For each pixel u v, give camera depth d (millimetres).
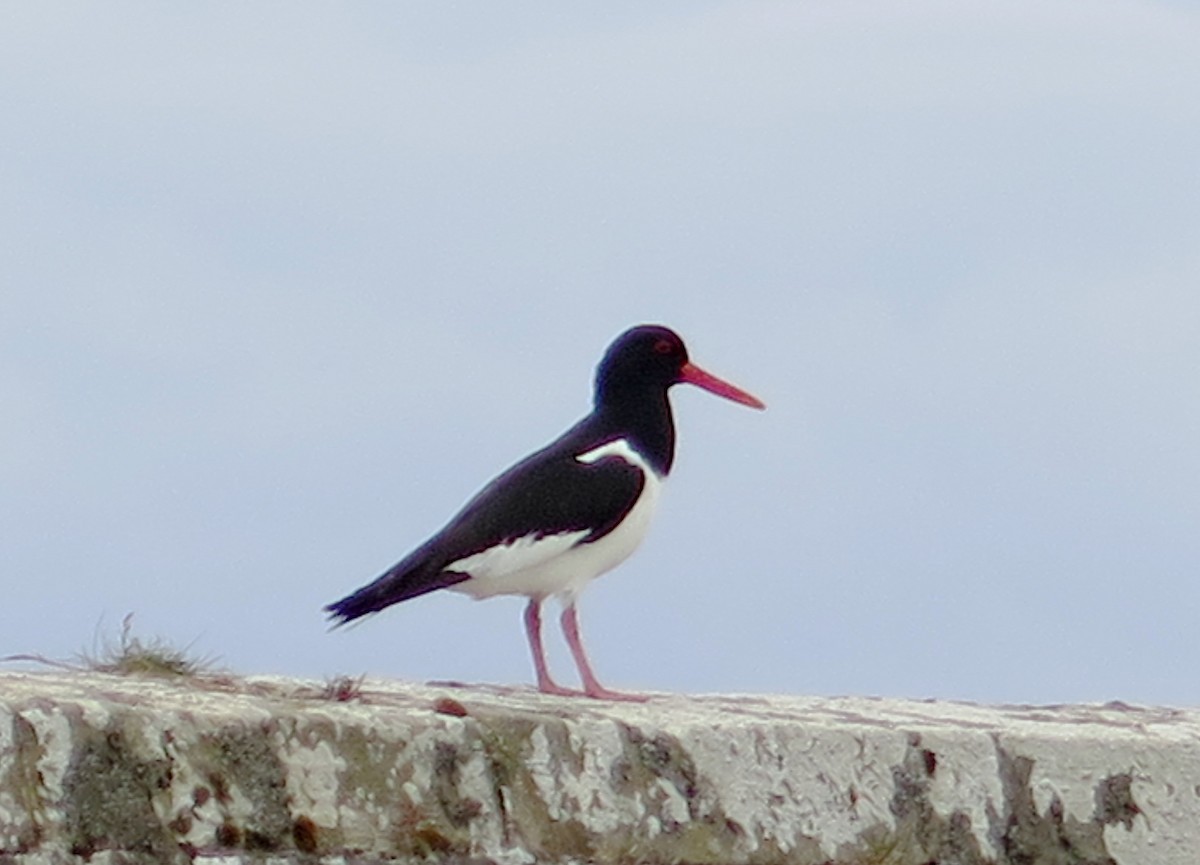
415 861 11453
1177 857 13453
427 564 15125
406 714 11719
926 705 15406
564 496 15469
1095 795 13336
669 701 14812
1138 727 14062
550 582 15484
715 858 12219
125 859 10773
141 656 13352
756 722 12641
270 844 11133
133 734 10914
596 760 12062
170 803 10922
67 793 10703
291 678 13312
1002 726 13547
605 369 16375
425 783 11570
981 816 13016
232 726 11164
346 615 15023
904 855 12758
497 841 11672
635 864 12023
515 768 11836
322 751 11352
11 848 10492
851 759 12750
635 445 16094
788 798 12516
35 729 10695
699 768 12312
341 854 11281
